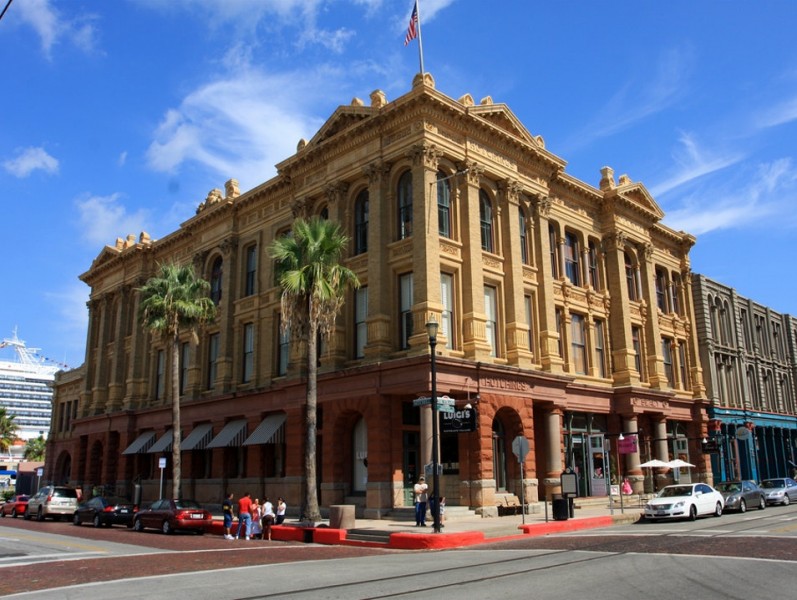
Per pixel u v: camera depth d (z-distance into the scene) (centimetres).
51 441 6375
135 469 4778
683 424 4688
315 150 3547
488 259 3272
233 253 4269
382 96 3312
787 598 1064
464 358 3011
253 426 3781
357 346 3259
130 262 5288
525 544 2042
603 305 4153
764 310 6069
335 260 2877
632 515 2867
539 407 3400
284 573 1486
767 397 5838
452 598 1105
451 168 3212
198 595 1188
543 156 3653
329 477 3080
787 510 3175
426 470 2597
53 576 1506
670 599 1073
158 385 4881
